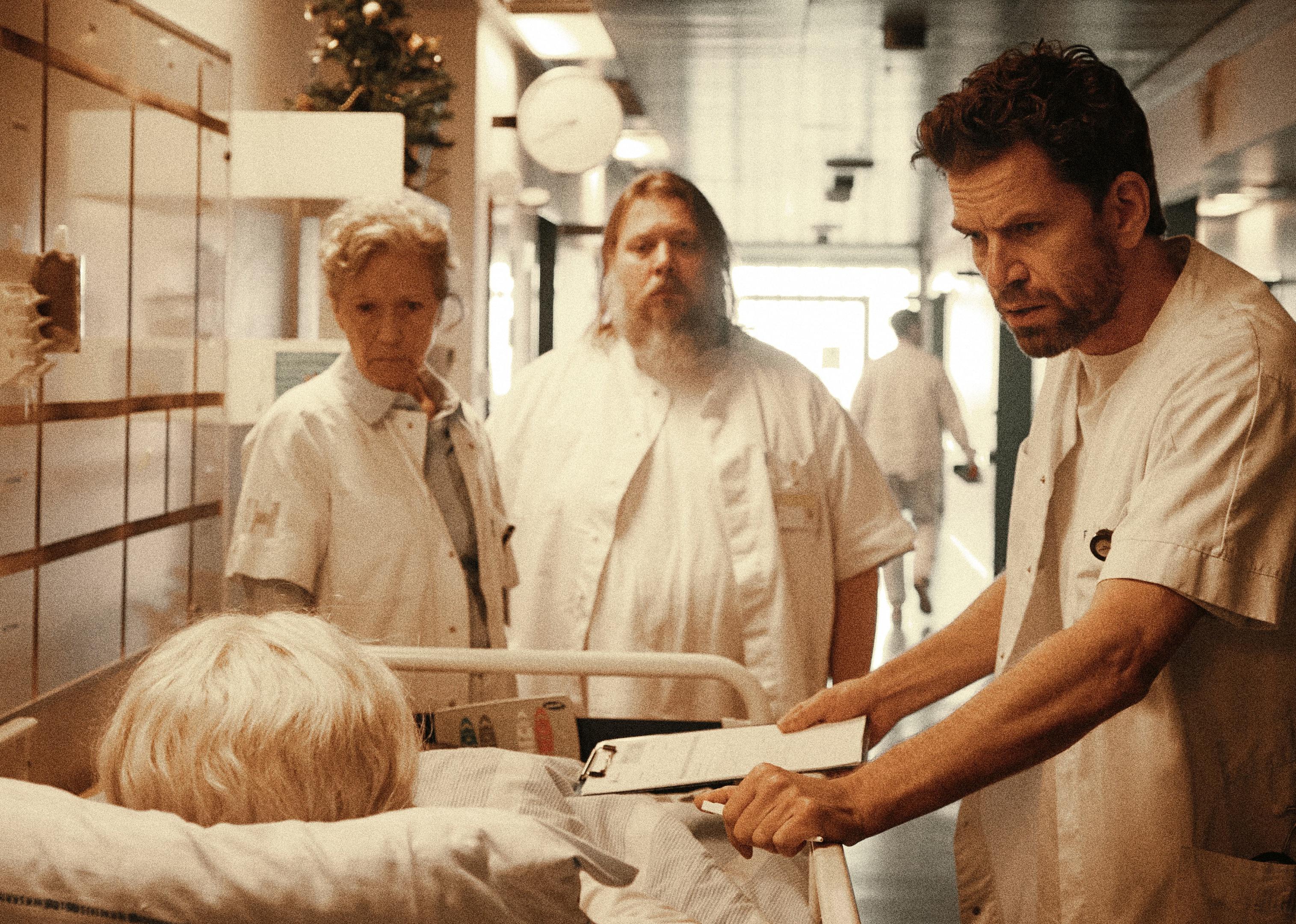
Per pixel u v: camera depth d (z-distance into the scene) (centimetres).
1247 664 127
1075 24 626
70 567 228
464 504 197
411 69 371
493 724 157
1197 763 128
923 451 750
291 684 74
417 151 379
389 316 180
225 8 367
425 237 182
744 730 131
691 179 1247
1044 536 144
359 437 183
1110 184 122
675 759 124
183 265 276
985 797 151
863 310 1931
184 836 65
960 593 832
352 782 73
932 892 320
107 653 244
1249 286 126
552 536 221
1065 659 108
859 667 227
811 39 666
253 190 353
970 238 129
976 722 105
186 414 280
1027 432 936
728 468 214
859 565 223
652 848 117
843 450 224
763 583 211
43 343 208
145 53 253
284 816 71
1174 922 128
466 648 175
